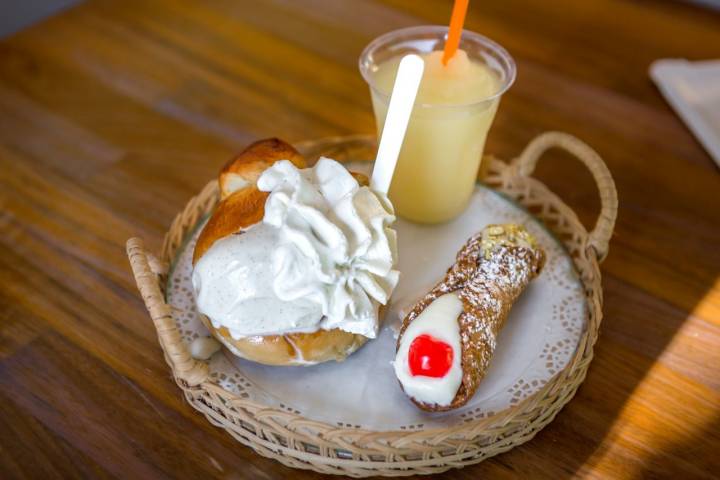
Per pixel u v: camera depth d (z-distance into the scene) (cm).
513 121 59
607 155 57
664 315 46
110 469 39
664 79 62
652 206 53
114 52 66
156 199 53
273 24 69
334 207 39
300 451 38
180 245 47
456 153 47
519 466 39
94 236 51
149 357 44
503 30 68
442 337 40
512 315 45
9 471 39
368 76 46
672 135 58
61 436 40
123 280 48
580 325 44
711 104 60
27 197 53
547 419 40
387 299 41
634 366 43
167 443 40
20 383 43
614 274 49
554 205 50
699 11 71
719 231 51
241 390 41
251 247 39
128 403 42
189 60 65
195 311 45
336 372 42
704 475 39
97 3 72
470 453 38
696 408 42
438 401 39
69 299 47
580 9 71
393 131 41
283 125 59
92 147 57
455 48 46
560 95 62
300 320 39
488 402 41
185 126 59
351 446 37
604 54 65
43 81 63
